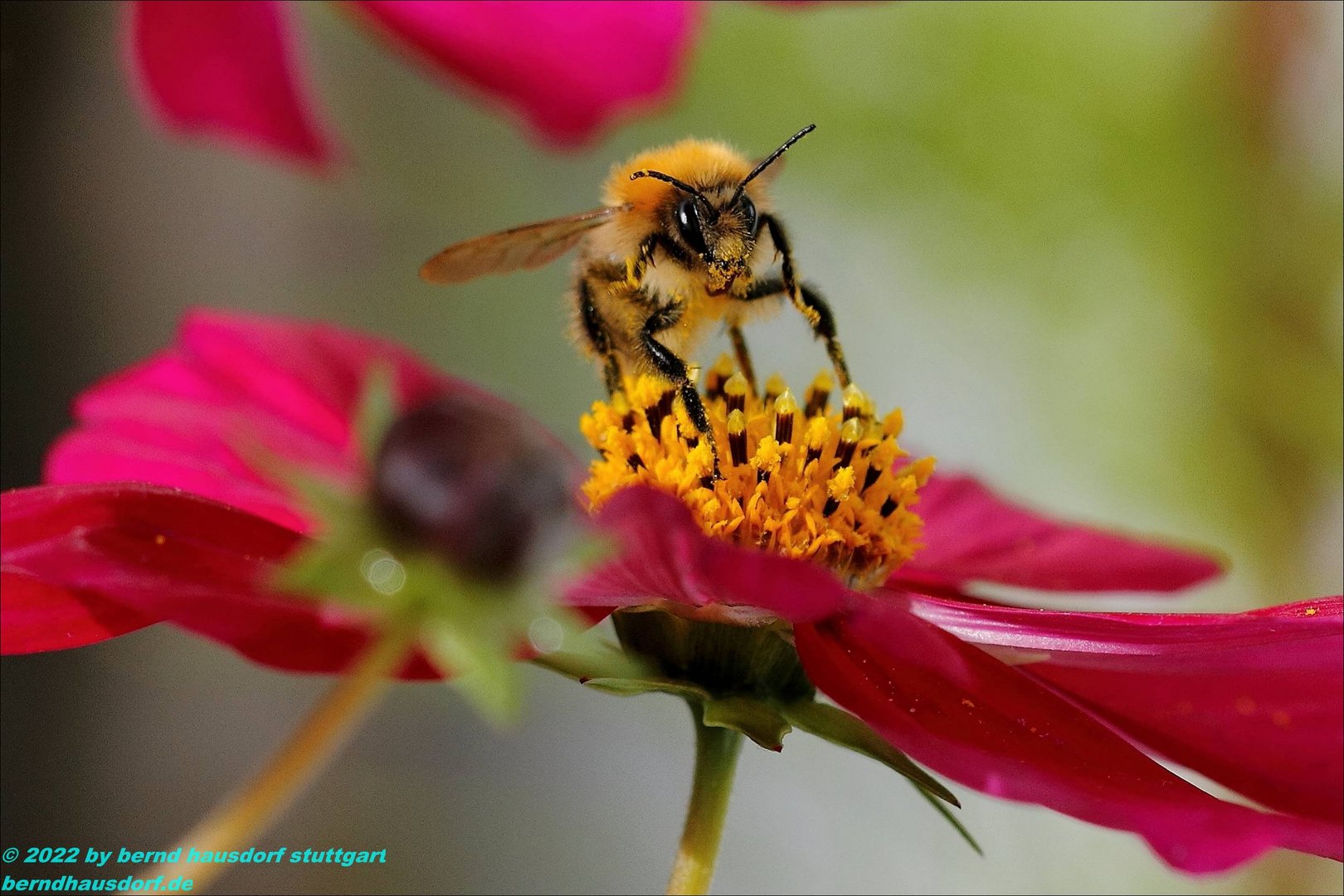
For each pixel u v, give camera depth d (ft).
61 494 0.54
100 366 0.74
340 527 0.40
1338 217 0.83
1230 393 0.85
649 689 0.55
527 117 0.59
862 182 0.84
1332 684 0.55
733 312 0.61
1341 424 0.83
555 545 0.40
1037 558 0.61
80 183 0.74
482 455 0.40
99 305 0.75
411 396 0.60
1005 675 0.55
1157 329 0.85
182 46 0.57
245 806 0.37
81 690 0.76
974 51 0.82
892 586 0.59
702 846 0.55
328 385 0.60
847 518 0.57
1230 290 0.84
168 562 0.53
